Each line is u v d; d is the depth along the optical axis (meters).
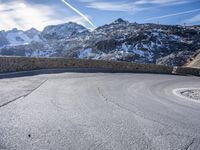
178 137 5.84
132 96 12.15
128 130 6.18
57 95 10.90
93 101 9.99
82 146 4.92
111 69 32.41
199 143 5.48
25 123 6.31
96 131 5.95
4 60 20.28
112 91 13.41
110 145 5.05
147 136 5.77
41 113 7.44
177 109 9.52
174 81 23.69
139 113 8.23
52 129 5.93
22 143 4.92
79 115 7.46
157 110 9.00
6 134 5.41
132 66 35.16
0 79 15.52
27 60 23.27
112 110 8.48
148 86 17.36
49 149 4.68
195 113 8.97
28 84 13.91
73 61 29.17
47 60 25.94
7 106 8.12
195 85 21.44
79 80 17.72
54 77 18.69
